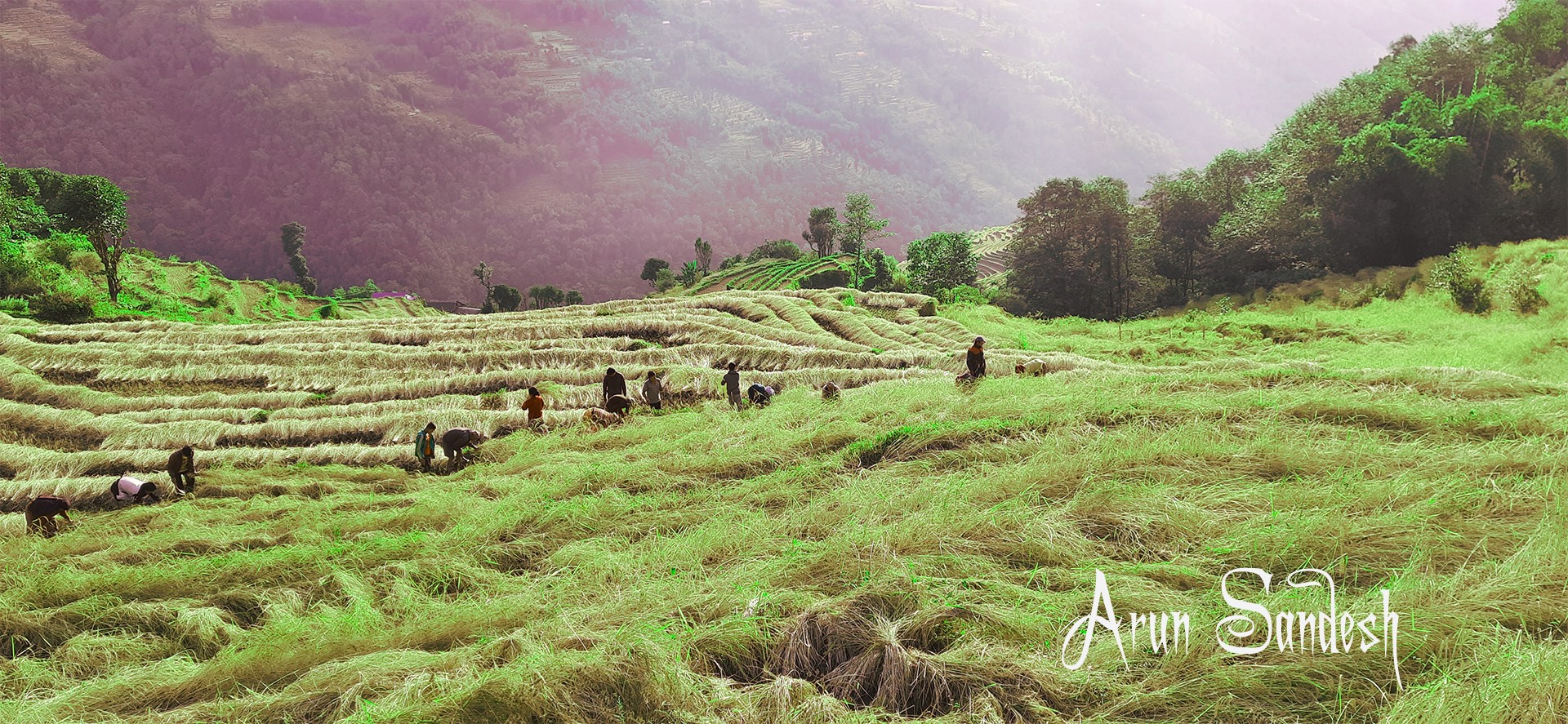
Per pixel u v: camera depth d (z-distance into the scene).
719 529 8.66
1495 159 49.06
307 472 16.42
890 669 5.42
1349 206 48.84
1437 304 35.34
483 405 22.17
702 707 5.27
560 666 5.50
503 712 5.04
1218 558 6.60
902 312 40.88
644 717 5.19
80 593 9.09
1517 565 5.75
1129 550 7.02
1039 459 9.24
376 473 16.27
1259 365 21.42
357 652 6.89
